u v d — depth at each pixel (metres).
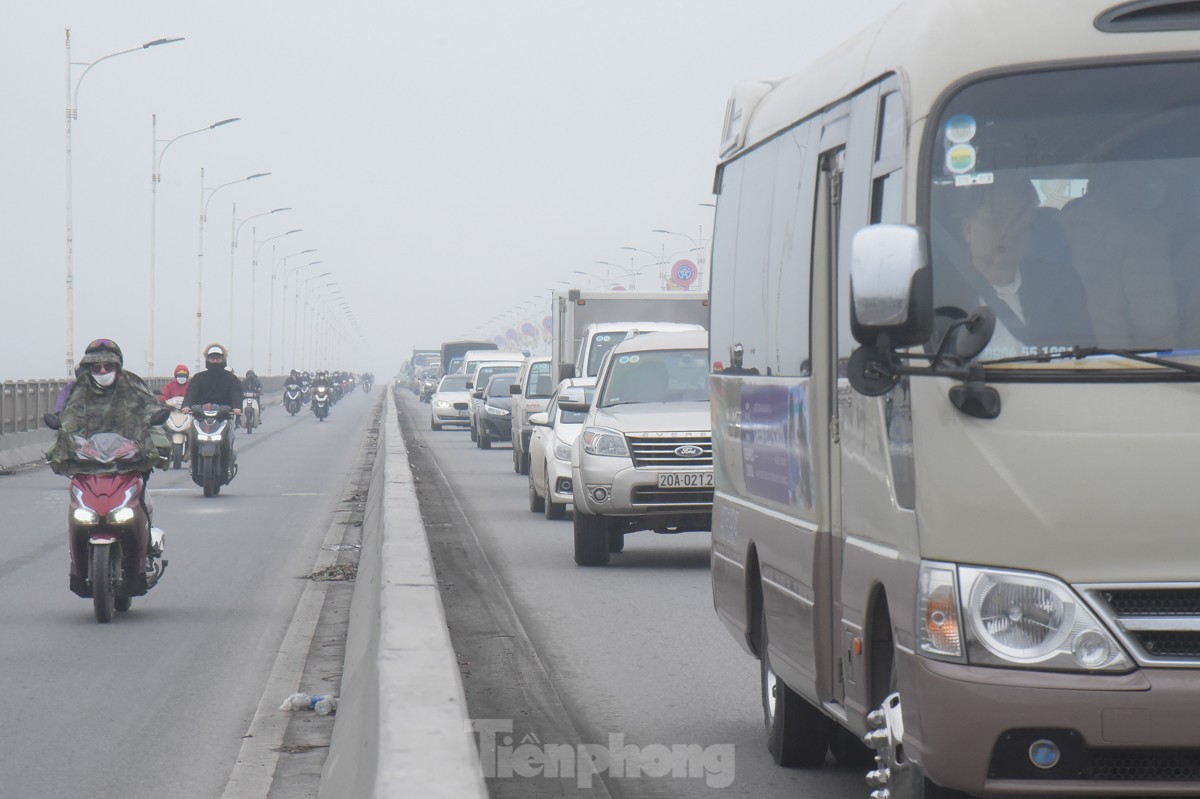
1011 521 9.58
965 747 9.56
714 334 17.84
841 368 12.21
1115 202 10.09
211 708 17.45
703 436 31.33
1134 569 9.51
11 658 20.58
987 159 10.26
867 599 11.17
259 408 102.69
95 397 24.14
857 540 11.60
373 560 22.84
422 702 10.21
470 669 19.83
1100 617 9.48
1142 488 9.51
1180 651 9.50
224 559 31.84
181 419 47.88
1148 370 9.66
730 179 17.39
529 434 62.91
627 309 64.88
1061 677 9.45
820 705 12.95
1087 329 9.83
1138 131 10.20
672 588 28.02
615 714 17.19
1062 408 9.64
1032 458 9.59
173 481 55.06
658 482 31.00
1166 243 9.98
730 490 16.61
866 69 11.97
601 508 31.05
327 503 46.00
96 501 23.58
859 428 11.51
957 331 9.87
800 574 13.33
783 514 14.11
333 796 11.30
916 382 9.93
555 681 19.11
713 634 22.72
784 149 14.68
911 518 10.12
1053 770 9.53
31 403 67.44
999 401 9.70
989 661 9.54
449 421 111.25
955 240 10.15
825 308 12.88
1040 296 9.95
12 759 15.08
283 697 18.03
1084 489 9.53
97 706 17.56
